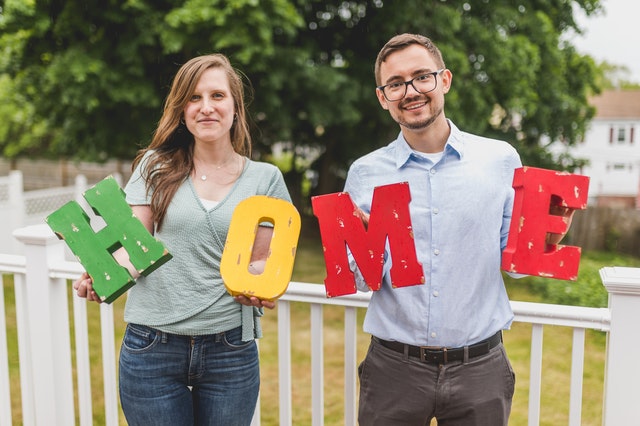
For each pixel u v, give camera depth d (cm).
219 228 186
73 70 715
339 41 1009
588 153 2834
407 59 174
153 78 796
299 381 474
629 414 190
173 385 189
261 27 677
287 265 178
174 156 192
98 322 628
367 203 190
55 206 952
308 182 1405
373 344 190
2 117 1777
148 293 187
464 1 913
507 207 184
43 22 732
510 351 561
